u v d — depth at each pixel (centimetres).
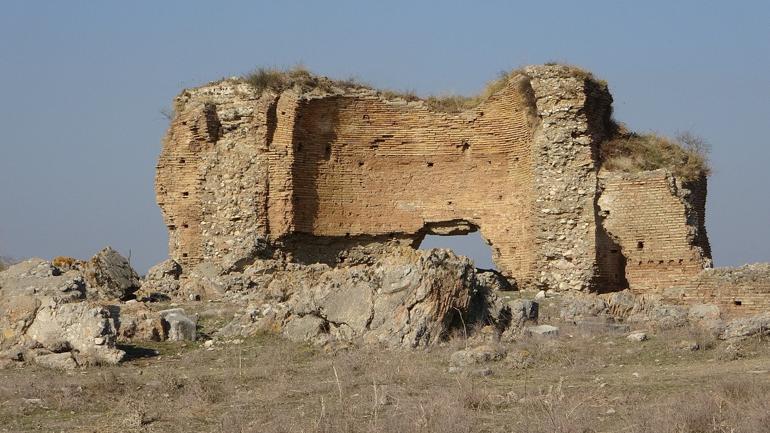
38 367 3092
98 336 3177
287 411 2475
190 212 5394
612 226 4734
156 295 4591
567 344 3219
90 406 2588
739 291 4066
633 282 4684
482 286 3541
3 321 3262
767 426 2172
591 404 2458
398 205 5341
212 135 5388
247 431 2286
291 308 3525
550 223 4828
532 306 3603
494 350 3053
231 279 4878
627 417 2306
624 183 4728
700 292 4134
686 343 3122
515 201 5106
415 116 5341
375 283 3438
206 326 3712
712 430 2200
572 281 4766
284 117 5250
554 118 4847
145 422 2433
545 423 2264
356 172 5350
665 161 4853
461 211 5266
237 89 5356
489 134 5219
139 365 3130
